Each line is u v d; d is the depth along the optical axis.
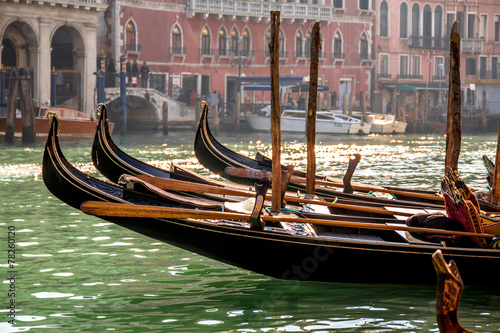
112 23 63.16
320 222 12.40
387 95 83.25
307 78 63.22
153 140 52.84
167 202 12.53
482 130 72.19
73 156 39.12
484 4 87.12
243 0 70.75
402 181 29.05
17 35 55.50
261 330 10.55
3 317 11.09
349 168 17.33
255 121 64.44
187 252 15.51
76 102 58.28
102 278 13.37
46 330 10.55
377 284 12.79
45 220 18.89
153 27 65.81
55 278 13.33
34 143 44.78
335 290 12.59
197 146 18.98
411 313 11.37
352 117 65.81
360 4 80.56
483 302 12.02
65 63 61.69
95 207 11.38
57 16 55.62
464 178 30.56
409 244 12.30
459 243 12.77
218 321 10.97
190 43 68.69
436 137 64.06
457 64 16.78
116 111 62.41
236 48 72.19
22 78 44.06
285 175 13.87
